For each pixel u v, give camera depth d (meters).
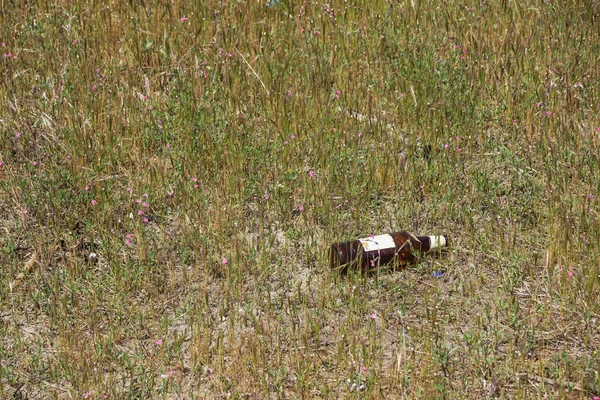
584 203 7.45
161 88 9.21
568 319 6.41
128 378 5.96
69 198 7.62
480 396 5.79
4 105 8.80
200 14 10.49
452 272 6.99
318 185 7.76
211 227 7.34
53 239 7.32
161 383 5.93
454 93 9.02
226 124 8.55
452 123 8.71
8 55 9.52
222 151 8.12
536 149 8.24
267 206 7.64
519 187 7.89
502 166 8.21
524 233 7.34
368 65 9.66
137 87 9.34
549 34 10.13
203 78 9.22
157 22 10.38
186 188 7.76
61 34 10.07
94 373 5.93
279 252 7.13
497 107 8.95
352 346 6.11
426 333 6.24
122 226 7.45
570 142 8.34
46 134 8.26
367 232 7.39
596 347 6.17
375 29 10.30
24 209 7.40
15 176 7.83
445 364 6.00
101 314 6.55
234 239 7.25
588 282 6.61
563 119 8.59
